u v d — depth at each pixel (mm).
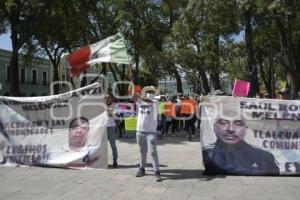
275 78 63781
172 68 41844
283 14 26906
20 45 26656
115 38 12305
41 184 9844
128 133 20453
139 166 11555
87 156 11602
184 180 10156
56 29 26062
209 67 35812
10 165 12078
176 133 22125
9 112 12234
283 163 10742
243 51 40500
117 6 35344
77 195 8875
